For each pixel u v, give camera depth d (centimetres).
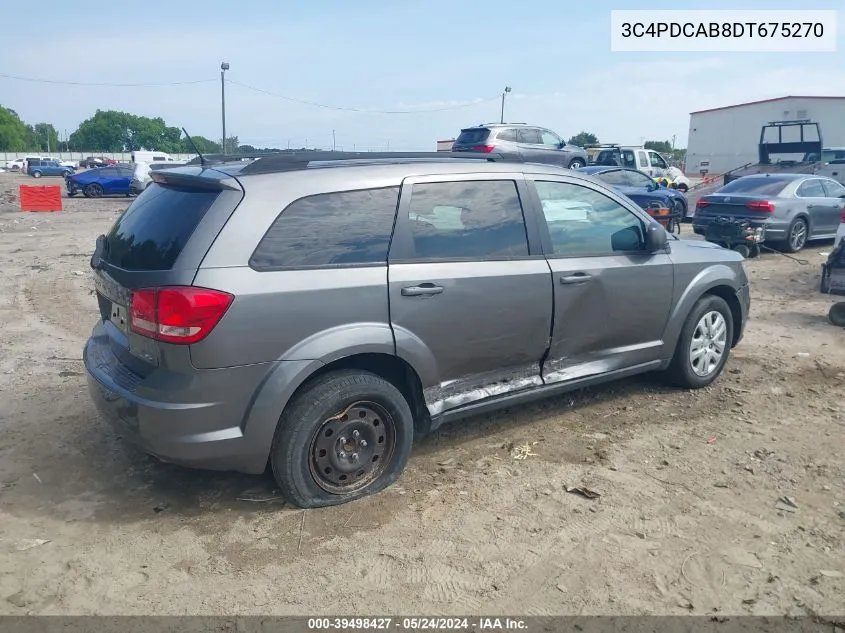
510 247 438
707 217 1345
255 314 346
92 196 3056
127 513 376
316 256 368
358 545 348
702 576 327
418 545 349
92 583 317
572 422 501
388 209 394
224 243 346
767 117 3950
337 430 379
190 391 340
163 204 379
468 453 451
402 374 418
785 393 563
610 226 493
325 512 379
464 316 413
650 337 520
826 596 314
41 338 707
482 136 2039
